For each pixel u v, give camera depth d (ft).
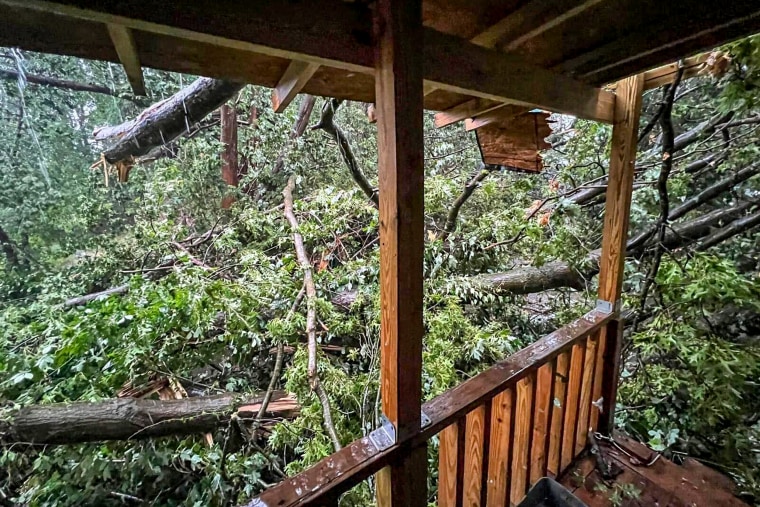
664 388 9.12
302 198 18.44
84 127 20.34
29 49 2.86
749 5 3.61
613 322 6.55
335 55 2.91
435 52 3.58
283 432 8.95
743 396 9.37
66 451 10.00
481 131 7.29
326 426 8.63
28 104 18.35
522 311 14.19
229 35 2.49
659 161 10.98
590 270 12.42
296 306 11.58
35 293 17.53
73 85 17.25
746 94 6.52
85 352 10.55
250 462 9.52
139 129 11.02
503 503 5.20
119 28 2.61
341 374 10.02
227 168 19.17
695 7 3.86
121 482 10.73
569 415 6.18
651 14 4.00
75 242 19.17
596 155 12.00
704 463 8.64
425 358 9.68
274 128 18.30
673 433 8.87
